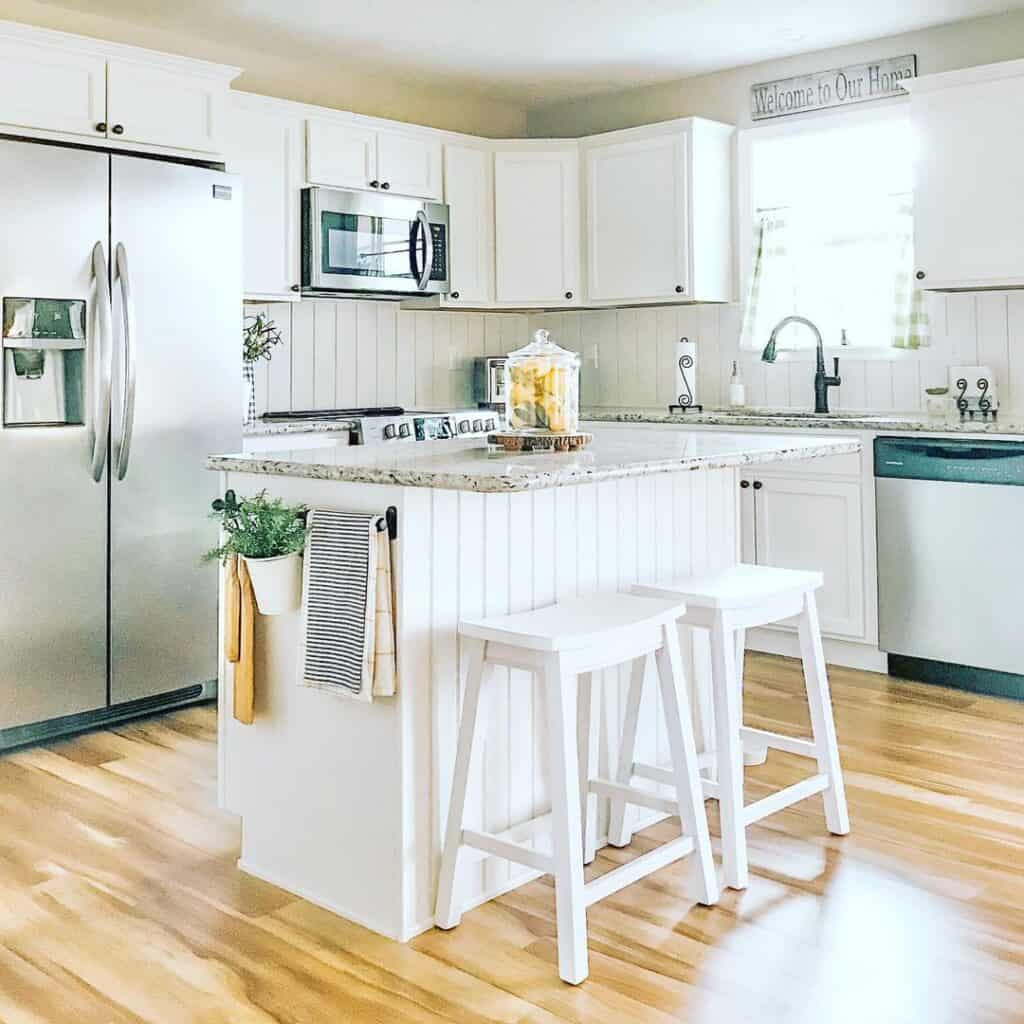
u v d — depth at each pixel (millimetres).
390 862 2242
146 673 3654
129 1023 1913
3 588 3305
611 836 2684
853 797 2936
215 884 2480
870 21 4328
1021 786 3008
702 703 2992
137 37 4312
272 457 2543
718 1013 1923
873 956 2113
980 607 3875
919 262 4145
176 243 3650
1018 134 3877
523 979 2057
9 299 3252
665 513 2871
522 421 2717
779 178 5023
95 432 3443
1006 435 3756
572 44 4582
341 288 4590
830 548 4250
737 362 5137
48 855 2611
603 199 5125
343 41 4512
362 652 2184
